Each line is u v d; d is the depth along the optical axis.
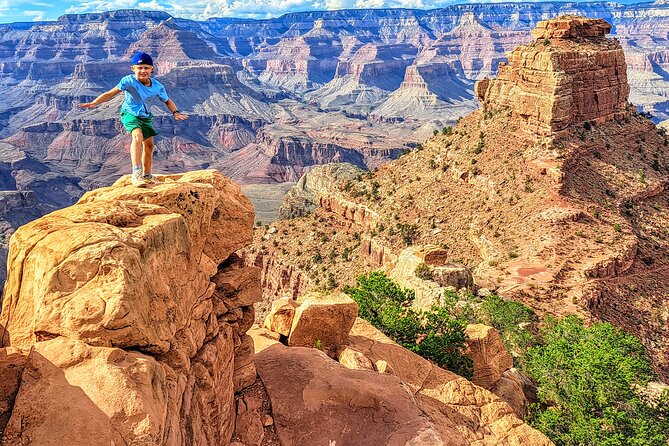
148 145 15.59
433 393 22.69
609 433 28.64
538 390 32.94
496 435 21.09
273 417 16.22
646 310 69.69
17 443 8.88
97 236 11.16
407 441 15.27
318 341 23.06
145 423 9.46
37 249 11.10
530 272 73.94
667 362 62.56
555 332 43.16
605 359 31.81
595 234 81.50
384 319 33.72
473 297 55.09
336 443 15.40
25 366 9.80
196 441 12.32
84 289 10.60
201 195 15.20
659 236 85.94
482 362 30.53
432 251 62.25
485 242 85.88
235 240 16.50
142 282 11.35
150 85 15.23
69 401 9.38
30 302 10.89
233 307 16.45
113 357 10.18
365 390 17.00
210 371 14.06
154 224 12.55
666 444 29.00
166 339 11.76
